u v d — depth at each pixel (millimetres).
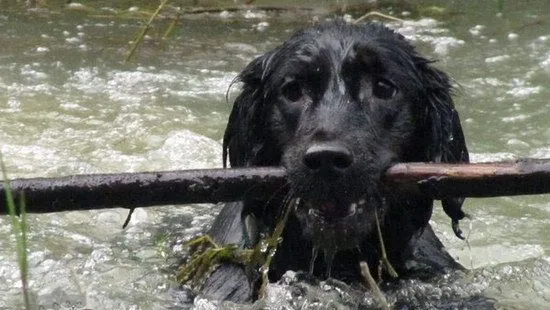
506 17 12078
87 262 6250
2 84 9531
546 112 8789
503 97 9203
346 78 5539
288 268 5777
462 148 5996
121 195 4992
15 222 4289
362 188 5098
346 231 5199
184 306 5625
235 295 5691
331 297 5613
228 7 12414
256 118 5887
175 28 11555
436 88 5844
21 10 12312
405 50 5785
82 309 5543
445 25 11727
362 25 5898
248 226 5855
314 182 5008
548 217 7016
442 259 6082
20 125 8523
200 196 5055
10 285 5820
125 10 12375
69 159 7836
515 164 4984
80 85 9586
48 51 10625
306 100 5578
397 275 5602
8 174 7457
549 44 10898
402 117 5605
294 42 5781
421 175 5148
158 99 9227
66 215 7098
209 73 9992
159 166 7777
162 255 6453
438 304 5582
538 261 6160
